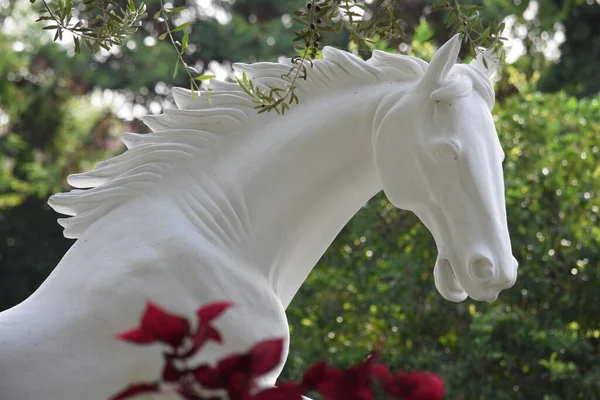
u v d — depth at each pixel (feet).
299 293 25.77
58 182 48.01
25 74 50.06
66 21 12.43
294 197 12.14
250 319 11.59
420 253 25.12
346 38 39.78
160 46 48.42
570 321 25.07
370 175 12.42
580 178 26.21
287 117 12.26
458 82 11.85
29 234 46.57
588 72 42.47
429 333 24.98
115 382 11.18
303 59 12.35
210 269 11.56
